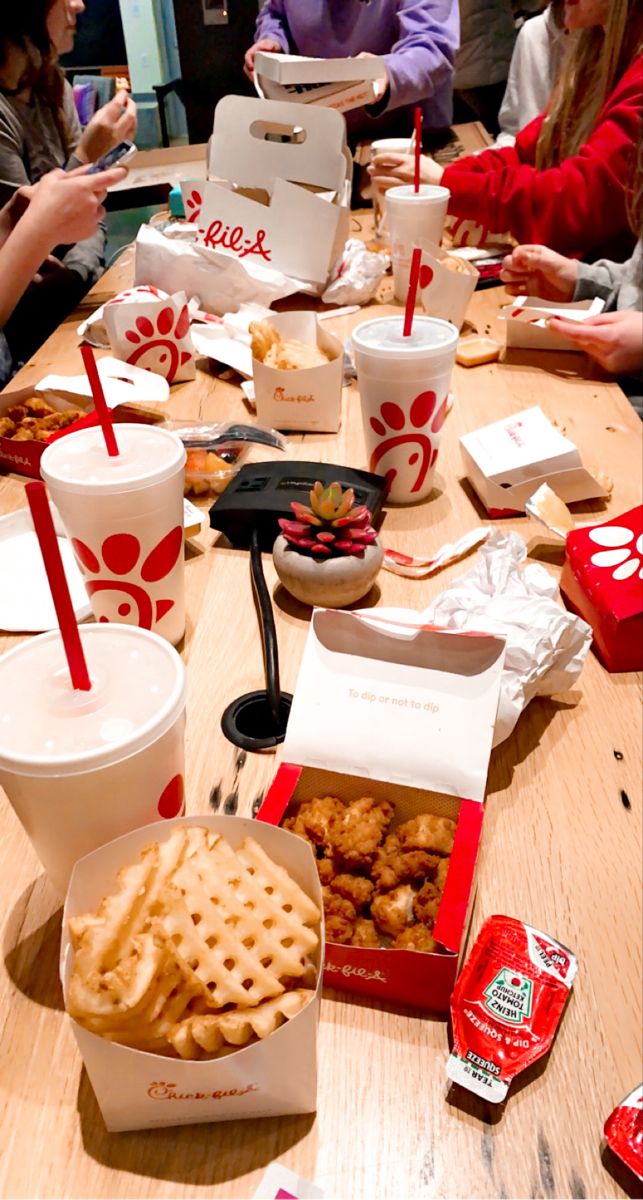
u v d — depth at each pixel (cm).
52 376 124
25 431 115
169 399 137
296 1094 45
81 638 55
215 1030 41
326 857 59
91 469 72
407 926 55
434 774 59
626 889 59
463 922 50
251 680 79
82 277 211
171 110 414
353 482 103
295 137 191
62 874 55
